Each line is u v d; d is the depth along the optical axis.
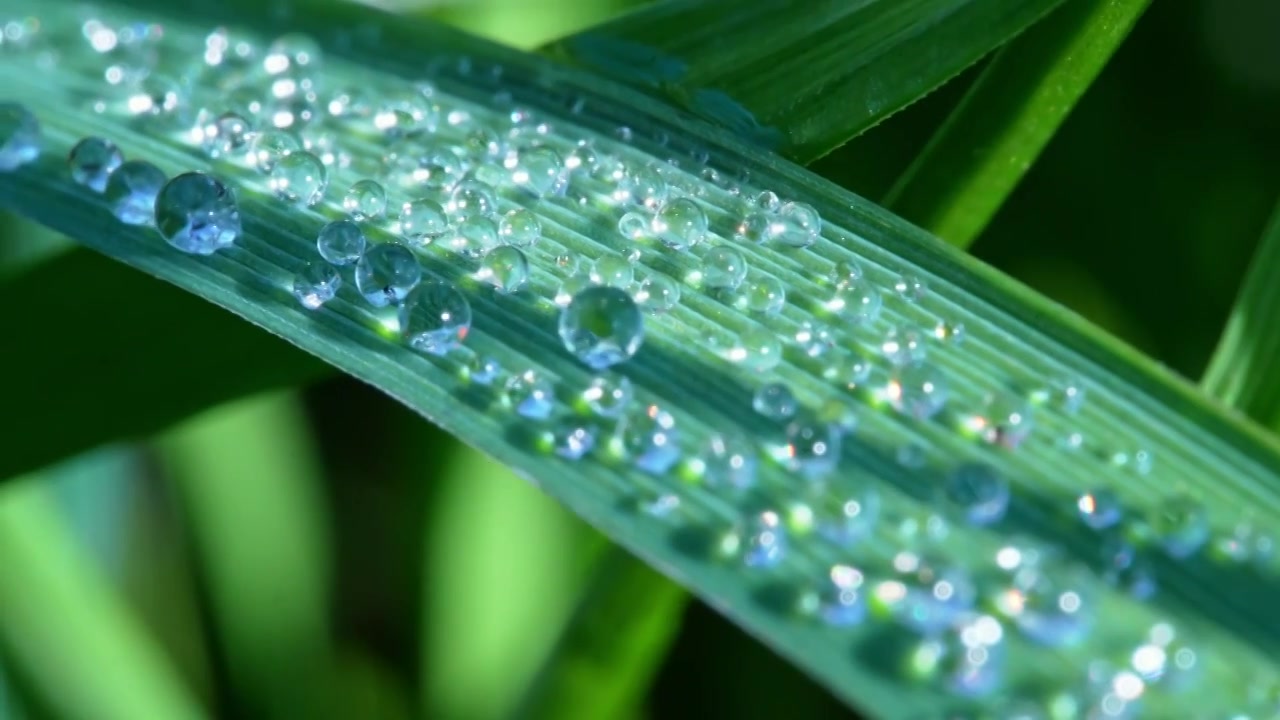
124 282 0.17
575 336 0.15
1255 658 0.15
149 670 0.23
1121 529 0.15
